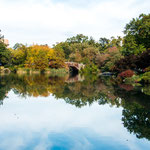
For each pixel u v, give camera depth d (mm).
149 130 6816
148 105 10422
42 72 50094
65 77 33188
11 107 10062
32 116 8461
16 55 57406
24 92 14883
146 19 35562
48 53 54906
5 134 6340
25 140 5832
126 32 39031
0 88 16859
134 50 34969
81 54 67625
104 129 6914
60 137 6113
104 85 20047
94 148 5336
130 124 7465
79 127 7105
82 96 13438
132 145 5574
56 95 13750
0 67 48594
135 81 22766
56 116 8516
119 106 10336
